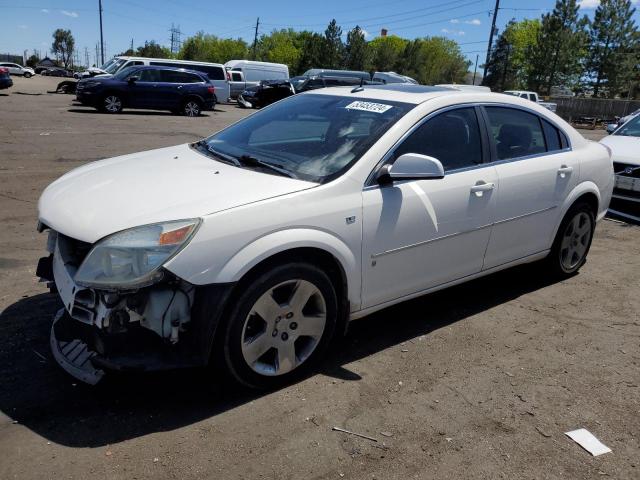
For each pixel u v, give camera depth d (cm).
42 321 372
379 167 336
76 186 327
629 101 4322
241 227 280
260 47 11281
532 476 259
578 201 483
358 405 305
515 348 379
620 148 774
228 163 352
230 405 299
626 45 6744
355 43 7394
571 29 6431
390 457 266
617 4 6675
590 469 266
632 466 269
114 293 266
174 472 248
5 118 1598
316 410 299
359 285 334
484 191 388
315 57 7406
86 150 1113
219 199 290
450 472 259
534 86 6769
